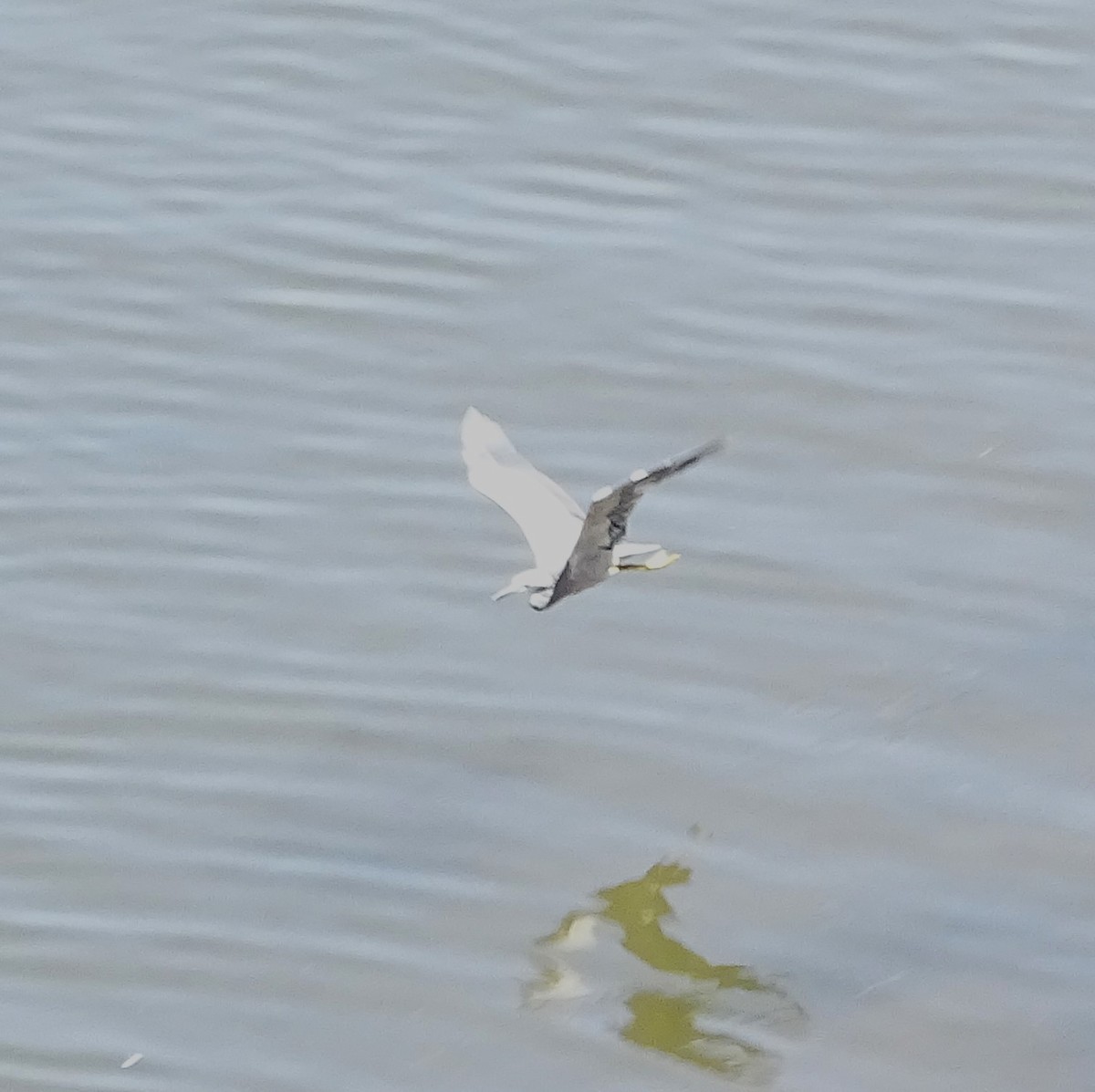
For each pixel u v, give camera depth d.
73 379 25.81
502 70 30.14
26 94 29.97
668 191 28.31
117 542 23.78
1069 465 24.44
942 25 30.73
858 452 24.73
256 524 24.00
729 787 21.38
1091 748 21.52
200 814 21.20
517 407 25.31
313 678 22.45
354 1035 19.16
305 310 26.67
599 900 20.33
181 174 28.66
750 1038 18.95
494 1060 18.89
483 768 21.64
